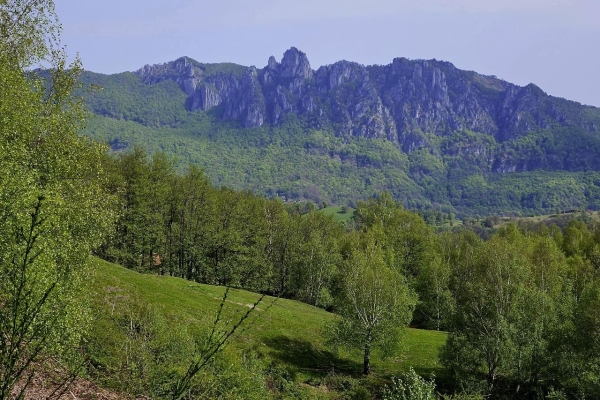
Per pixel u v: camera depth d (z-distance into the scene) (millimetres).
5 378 7949
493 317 42344
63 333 16047
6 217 12781
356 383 42938
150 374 20172
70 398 16422
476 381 42375
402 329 47750
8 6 27484
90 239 25844
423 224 105312
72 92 30109
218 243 79062
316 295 81438
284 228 90062
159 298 44531
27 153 22938
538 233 120188
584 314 40031
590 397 36750
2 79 23422
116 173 65875
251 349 42656
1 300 10102
